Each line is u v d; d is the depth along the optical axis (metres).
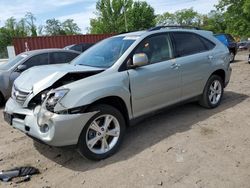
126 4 57.16
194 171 3.66
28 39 19.91
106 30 57.34
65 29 74.69
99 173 3.76
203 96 5.86
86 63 4.84
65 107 3.67
